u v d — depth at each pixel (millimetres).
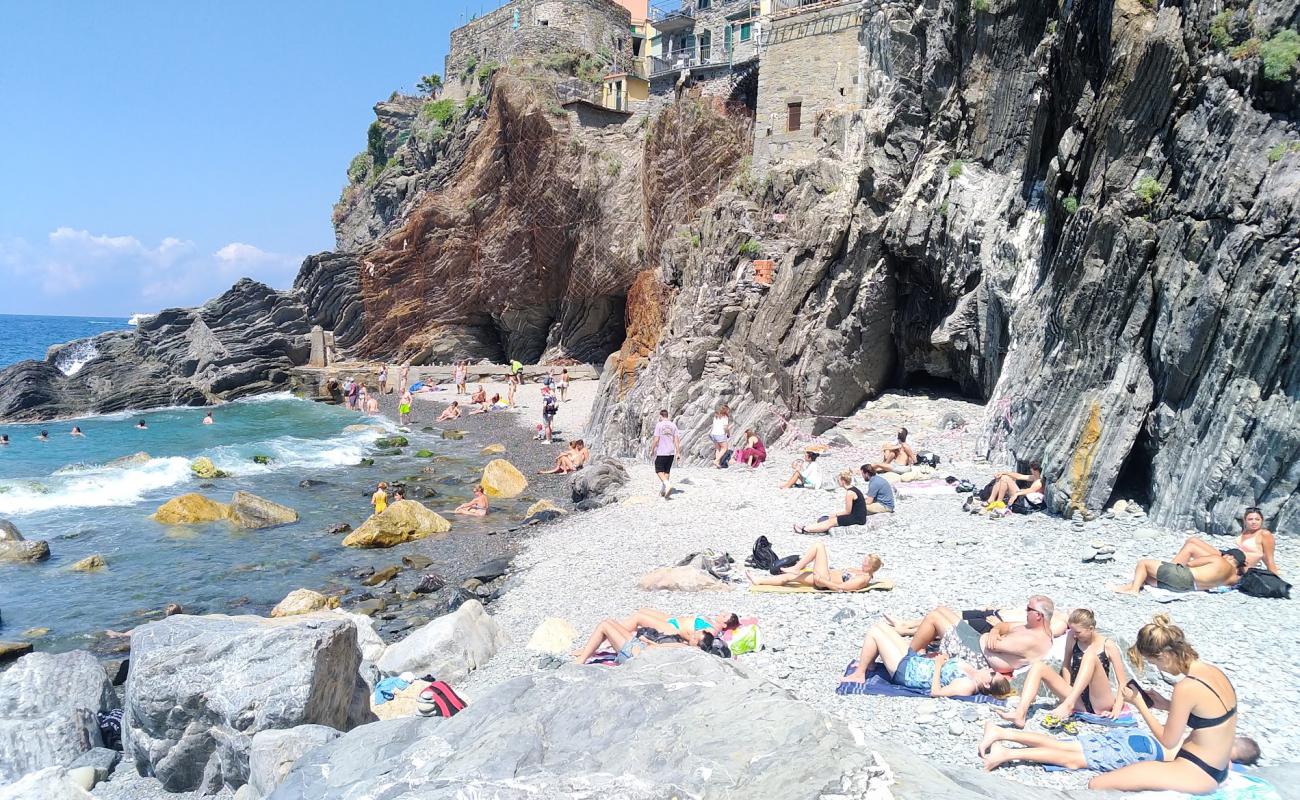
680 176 42875
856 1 30438
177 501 23000
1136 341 15695
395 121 80250
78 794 8852
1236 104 14016
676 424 26859
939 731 8180
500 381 54688
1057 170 19000
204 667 9070
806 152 31797
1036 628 8984
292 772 7027
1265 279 13195
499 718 7027
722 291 28328
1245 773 6820
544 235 53219
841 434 25344
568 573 16453
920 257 26656
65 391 47969
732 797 5543
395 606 16312
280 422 43812
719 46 51594
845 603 12422
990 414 21828
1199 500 13906
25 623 15492
